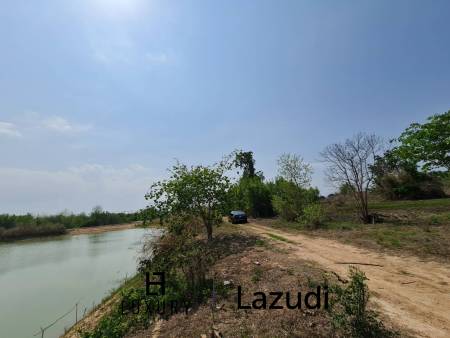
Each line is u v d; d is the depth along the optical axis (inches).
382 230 782.5
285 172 1312.7
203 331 296.8
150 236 655.1
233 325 295.1
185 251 494.3
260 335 264.1
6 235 2059.5
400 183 1462.8
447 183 1512.1
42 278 875.4
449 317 283.6
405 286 378.6
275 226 1178.0
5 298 690.8
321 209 1059.9
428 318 281.4
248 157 2150.6
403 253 548.1
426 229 720.3
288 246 697.6
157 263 550.9
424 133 537.3
